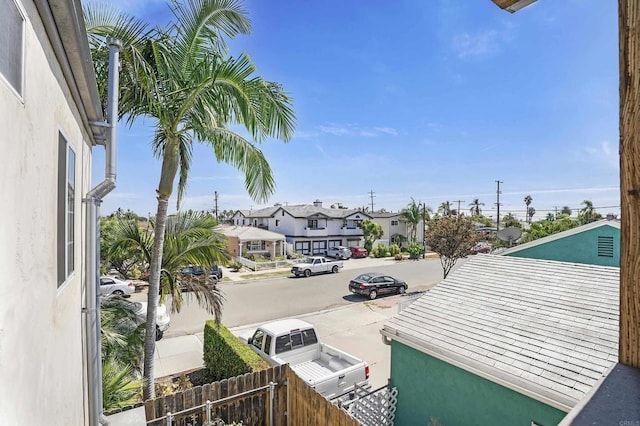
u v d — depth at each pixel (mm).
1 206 1229
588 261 7773
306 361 7410
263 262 23500
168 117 5543
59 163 2350
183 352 9000
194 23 5449
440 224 18312
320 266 21469
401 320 6336
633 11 804
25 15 1541
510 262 7645
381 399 5914
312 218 32500
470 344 5281
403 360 6031
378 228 34031
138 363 6227
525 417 4484
